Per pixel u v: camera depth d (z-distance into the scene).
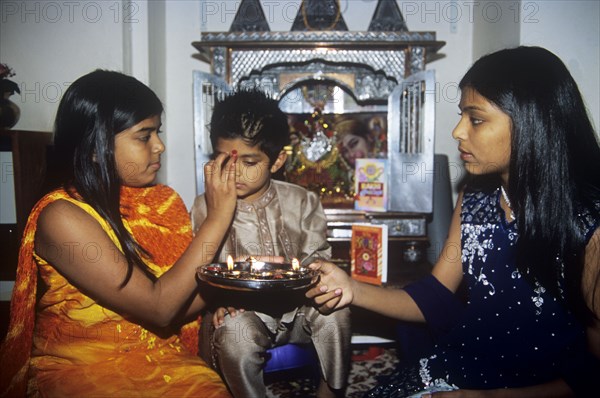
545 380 1.33
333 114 3.05
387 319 2.65
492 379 1.39
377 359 2.72
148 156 1.55
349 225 2.69
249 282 1.38
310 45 2.66
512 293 1.38
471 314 1.46
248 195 2.02
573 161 1.29
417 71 2.71
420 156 2.69
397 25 2.79
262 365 1.79
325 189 3.00
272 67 2.86
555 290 1.29
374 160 2.78
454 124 3.23
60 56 2.57
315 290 1.61
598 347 1.26
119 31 2.58
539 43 2.47
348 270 2.73
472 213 1.50
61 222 1.38
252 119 1.87
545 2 2.46
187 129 3.22
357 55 2.72
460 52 3.21
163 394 1.35
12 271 2.22
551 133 1.27
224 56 2.68
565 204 1.27
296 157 3.02
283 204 2.09
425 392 1.38
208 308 1.91
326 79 2.83
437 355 1.50
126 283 1.39
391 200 2.74
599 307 1.24
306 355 2.04
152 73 2.82
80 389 1.34
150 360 1.49
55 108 2.58
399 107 2.70
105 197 1.47
